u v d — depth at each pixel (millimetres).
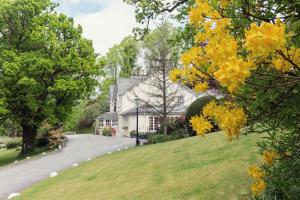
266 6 2906
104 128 52750
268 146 3830
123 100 51750
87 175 15203
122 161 16359
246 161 10734
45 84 31641
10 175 19688
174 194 9891
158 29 26062
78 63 32219
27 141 31156
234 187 9078
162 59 26594
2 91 29109
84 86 32750
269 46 1762
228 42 2475
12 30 31219
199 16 2822
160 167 13109
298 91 2924
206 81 3156
